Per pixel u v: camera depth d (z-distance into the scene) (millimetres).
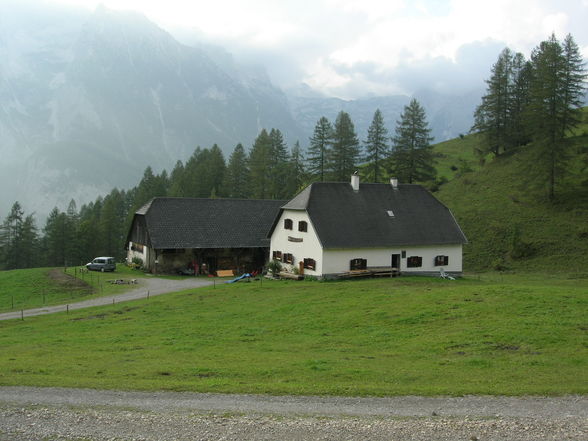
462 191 87562
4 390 18328
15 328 33781
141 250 69812
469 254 67938
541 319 28156
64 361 22938
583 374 19625
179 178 127875
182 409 16359
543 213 72188
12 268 101250
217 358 23156
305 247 53719
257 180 108562
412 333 27516
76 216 121062
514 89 94750
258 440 14203
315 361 22141
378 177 94750
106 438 14469
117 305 41094
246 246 66938
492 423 15117
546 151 72875
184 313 36156
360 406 16500
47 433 14820
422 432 14594
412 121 88625
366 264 53219
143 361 22734
